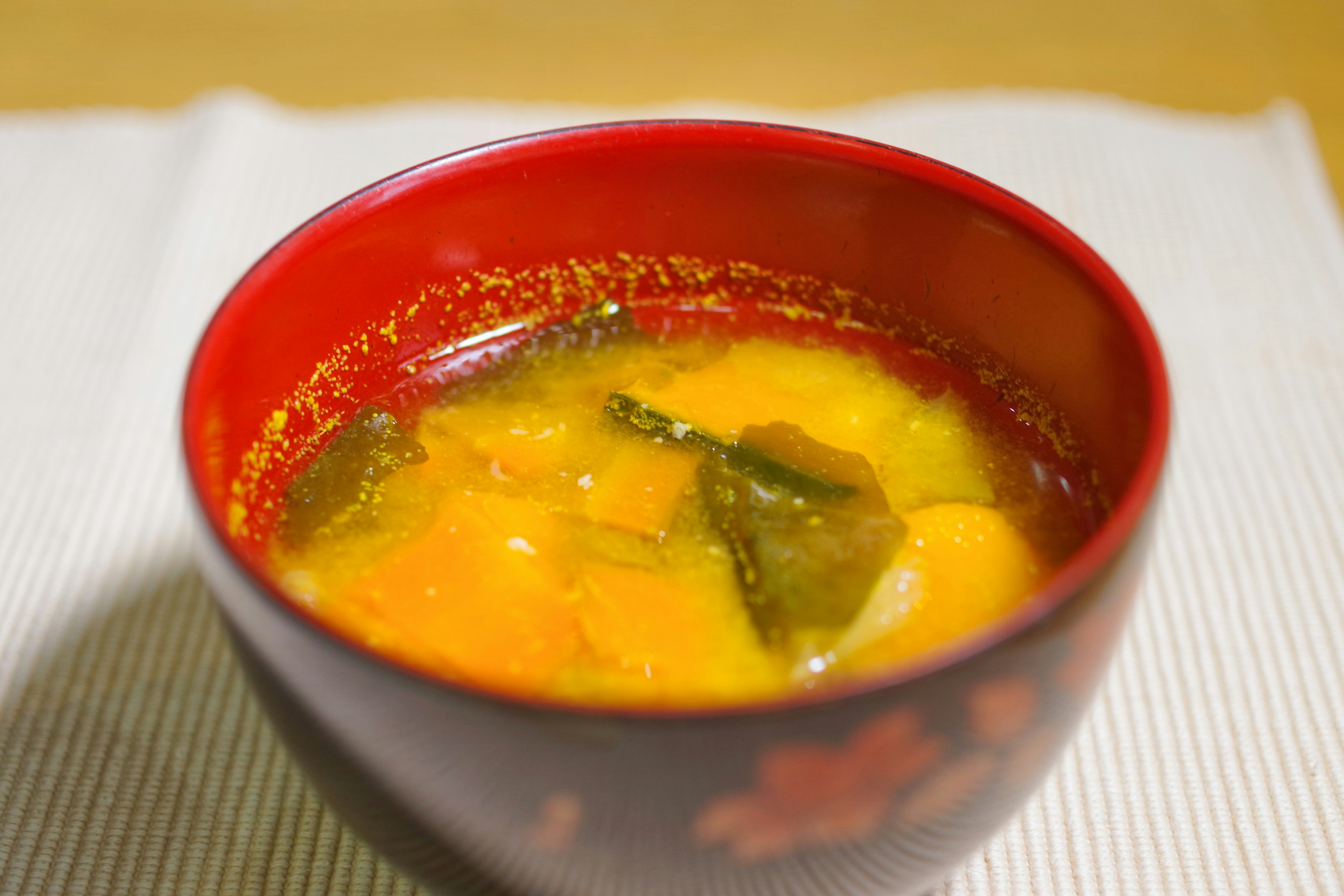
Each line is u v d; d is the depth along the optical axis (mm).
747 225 385
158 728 384
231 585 307
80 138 531
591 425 375
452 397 382
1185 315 470
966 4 648
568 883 314
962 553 344
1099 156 519
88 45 615
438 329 386
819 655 328
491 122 536
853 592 334
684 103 560
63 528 420
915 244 374
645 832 302
